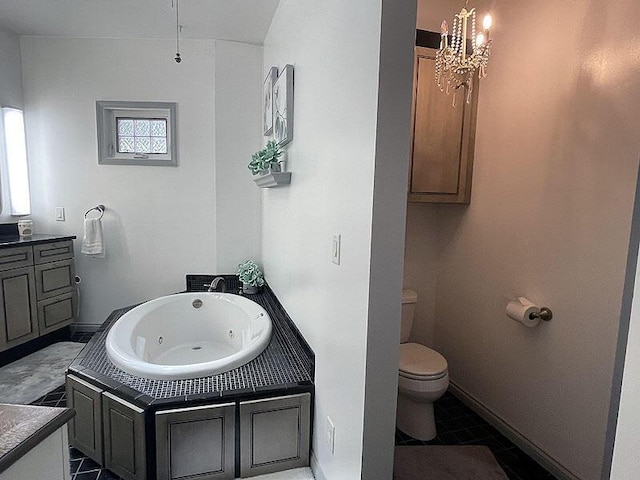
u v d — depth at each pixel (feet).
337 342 4.82
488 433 6.99
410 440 6.73
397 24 3.62
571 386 5.69
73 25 9.89
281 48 8.34
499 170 6.97
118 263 11.36
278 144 8.27
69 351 9.98
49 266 10.06
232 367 6.17
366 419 4.02
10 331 9.04
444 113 7.30
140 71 10.77
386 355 4.00
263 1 8.49
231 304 9.50
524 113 6.42
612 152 5.07
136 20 9.53
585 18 5.38
